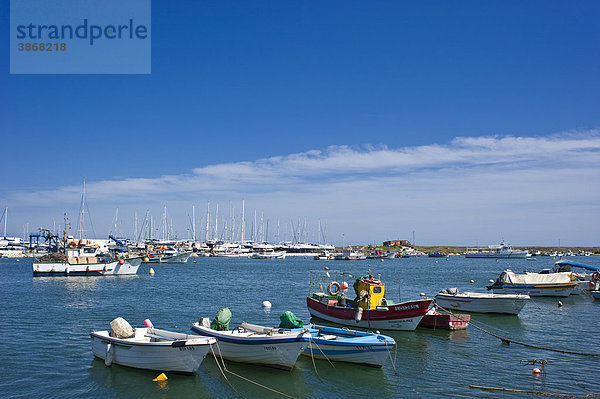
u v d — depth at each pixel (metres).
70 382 18.78
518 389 18.33
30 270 96.00
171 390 18.02
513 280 48.25
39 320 32.72
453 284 66.75
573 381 19.34
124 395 17.50
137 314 35.91
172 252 153.50
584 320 34.28
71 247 76.69
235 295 50.12
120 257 77.50
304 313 36.66
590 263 148.00
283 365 19.81
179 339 19.47
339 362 21.36
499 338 26.59
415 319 27.23
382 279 77.88
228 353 21.09
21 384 18.56
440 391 18.14
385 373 20.33
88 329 29.34
